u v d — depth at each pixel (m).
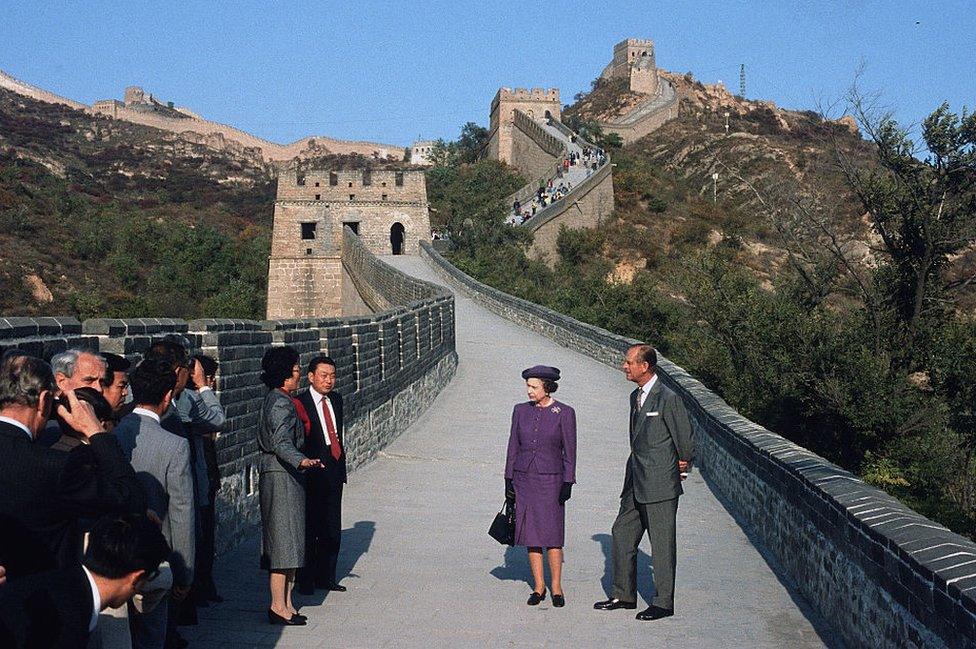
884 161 26.84
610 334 30.91
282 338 12.12
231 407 10.37
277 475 7.79
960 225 25.41
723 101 191.25
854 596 7.11
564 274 74.75
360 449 15.95
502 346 35.06
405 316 20.27
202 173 157.88
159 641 5.75
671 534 8.21
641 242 86.12
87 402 5.03
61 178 126.62
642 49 195.12
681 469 8.29
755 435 11.95
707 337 34.81
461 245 73.81
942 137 25.58
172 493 5.88
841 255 28.28
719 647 7.36
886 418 24.12
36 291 67.94
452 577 9.41
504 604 8.52
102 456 4.90
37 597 3.71
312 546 8.72
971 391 24.56
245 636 7.46
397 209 66.12
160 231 87.88
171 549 5.88
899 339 26.08
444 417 21.55
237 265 85.88
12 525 4.54
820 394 25.45
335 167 182.25
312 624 7.81
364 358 16.30
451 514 12.46
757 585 9.18
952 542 5.96
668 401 8.33
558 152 104.12
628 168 108.94
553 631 7.75
